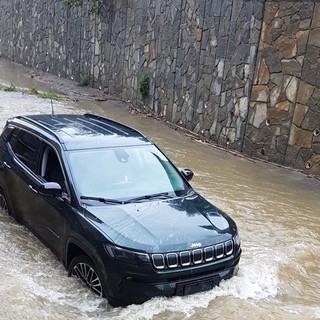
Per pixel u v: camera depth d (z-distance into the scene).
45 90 22.56
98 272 5.18
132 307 5.03
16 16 32.94
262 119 12.30
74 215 5.55
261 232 7.93
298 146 11.42
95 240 5.14
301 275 6.55
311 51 10.95
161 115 17.05
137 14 18.83
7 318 4.94
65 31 26.09
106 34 21.86
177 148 13.18
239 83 13.00
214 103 14.02
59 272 5.93
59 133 6.51
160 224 5.34
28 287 5.50
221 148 13.44
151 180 6.20
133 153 6.46
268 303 5.67
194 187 9.93
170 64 16.39
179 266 5.06
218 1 13.76
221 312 5.13
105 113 17.81
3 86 22.55
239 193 9.76
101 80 22.70
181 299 5.17
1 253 6.39
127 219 5.36
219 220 5.73
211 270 5.29
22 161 6.92
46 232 6.21
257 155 12.48
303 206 9.27
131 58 19.56
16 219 7.19
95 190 5.81
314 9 10.84
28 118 7.41
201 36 14.55
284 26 11.58
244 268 6.36
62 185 5.93
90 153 6.21
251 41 12.53
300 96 11.29
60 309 5.14
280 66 11.75
